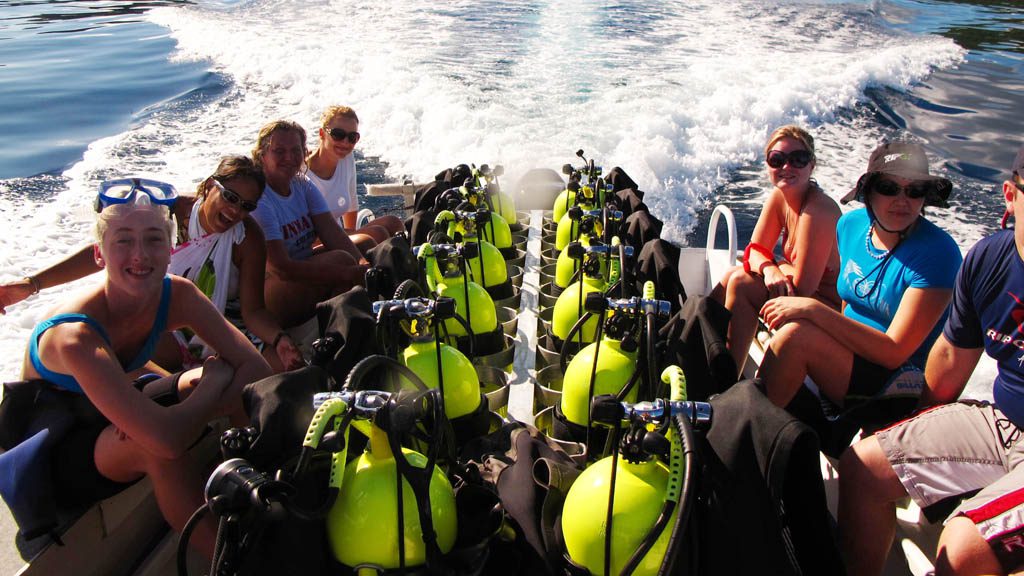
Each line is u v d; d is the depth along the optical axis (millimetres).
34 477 2111
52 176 7051
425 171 7590
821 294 3328
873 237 2670
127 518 2361
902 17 15258
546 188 5027
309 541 1692
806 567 1792
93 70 11148
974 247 2102
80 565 2209
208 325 2443
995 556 1727
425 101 9352
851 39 12852
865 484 2119
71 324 2145
